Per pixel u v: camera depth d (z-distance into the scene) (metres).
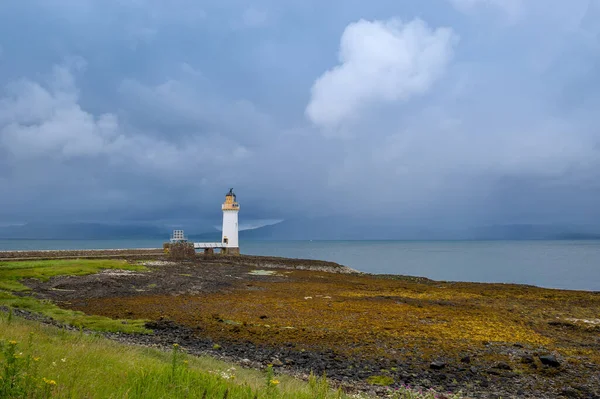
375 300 41.50
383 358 21.73
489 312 36.28
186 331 25.92
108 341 18.61
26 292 37.12
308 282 57.16
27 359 7.72
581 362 21.83
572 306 40.78
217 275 60.53
